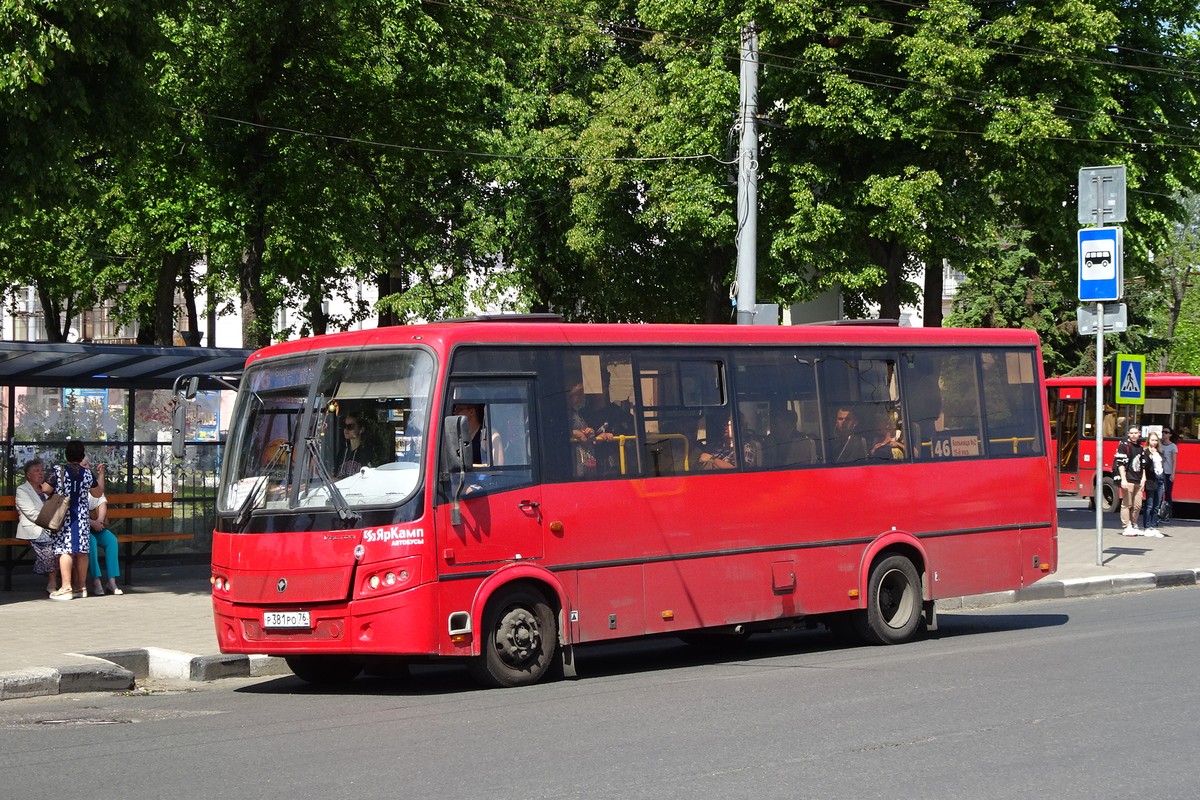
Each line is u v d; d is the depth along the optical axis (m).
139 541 19.14
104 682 11.88
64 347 17.41
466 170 37.81
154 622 15.21
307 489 11.54
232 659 12.80
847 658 13.35
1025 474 15.87
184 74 24.16
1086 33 26.44
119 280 39.38
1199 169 29.34
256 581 11.54
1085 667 12.00
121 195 27.69
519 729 9.32
